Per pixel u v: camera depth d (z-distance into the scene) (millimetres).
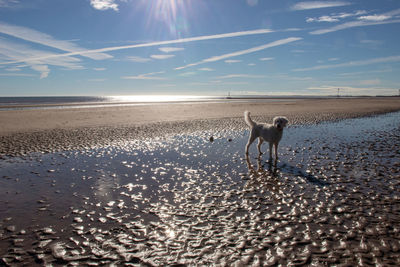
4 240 3898
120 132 14656
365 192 5688
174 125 17719
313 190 5879
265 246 3658
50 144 11336
